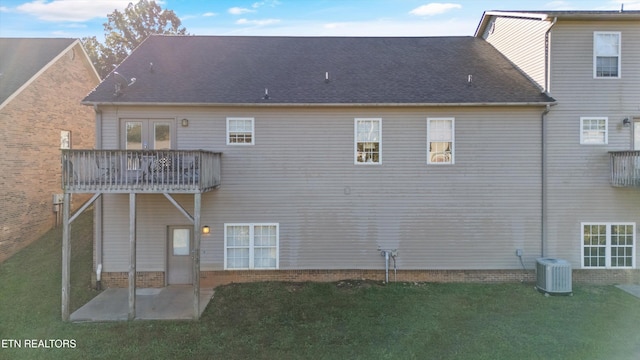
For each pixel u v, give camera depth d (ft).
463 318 25.71
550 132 33.96
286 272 34.37
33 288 32.07
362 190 34.40
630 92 33.83
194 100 32.86
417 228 34.40
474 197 34.32
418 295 30.42
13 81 41.98
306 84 35.88
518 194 34.24
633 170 32.22
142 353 21.22
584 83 33.83
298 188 34.27
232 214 34.09
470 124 34.22
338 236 34.42
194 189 26.94
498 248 34.40
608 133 33.86
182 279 34.35
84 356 20.86
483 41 44.50
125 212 33.76
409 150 34.30
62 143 49.29
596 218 34.06
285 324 25.02
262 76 37.17
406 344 21.98
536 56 35.29
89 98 32.40
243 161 34.01
